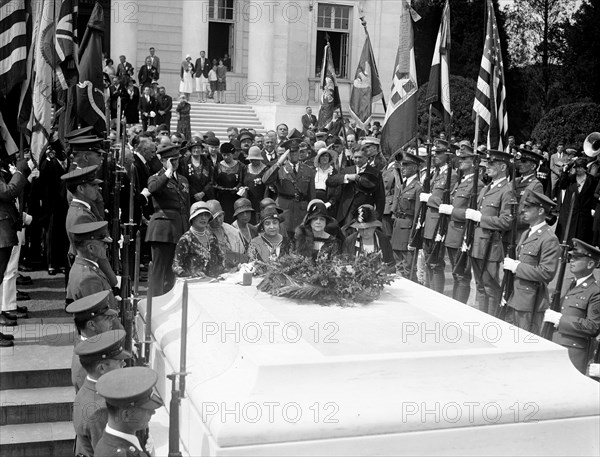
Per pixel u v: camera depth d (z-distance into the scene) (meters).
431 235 13.40
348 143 18.28
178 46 33.69
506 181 11.77
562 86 44.03
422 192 13.28
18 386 9.38
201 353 6.61
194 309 7.56
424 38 38.31
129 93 22.36
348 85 34.97
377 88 17.72
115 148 10.74
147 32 33.25
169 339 7.27
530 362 6.25
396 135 12.55
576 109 30.02
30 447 8.49
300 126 29.98
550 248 9.56
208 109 29.77
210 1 35.34
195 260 9.13
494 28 13.36
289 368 5.69
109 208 10.36
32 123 10.58
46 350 10.09
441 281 13.05
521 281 9.71
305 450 5.39
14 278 10.99
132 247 12.00
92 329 6.70
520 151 12.17
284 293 7.58
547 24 48.72
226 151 14.52
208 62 30.69
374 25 35.03
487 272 11.72
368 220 9.90
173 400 5.20
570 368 6.34
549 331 8.58
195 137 14.16
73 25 10.54
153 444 6.50
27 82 10.61
